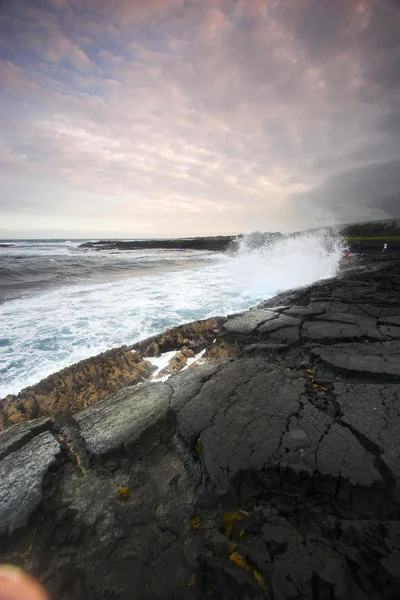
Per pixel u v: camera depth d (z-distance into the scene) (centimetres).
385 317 707
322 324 659
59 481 267
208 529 217
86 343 686
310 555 184
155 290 1339
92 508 238
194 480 261
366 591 167
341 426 302
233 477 245
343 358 473
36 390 439
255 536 203
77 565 197
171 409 351
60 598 180
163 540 210
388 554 180
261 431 299
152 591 179
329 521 211
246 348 561
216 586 179
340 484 238
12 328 790
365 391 370
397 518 219
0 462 281
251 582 176
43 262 2922
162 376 499
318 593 167
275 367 452
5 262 2891
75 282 1606
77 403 409
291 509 230
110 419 339
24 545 213
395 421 306
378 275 1309
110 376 484
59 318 882
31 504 233
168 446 306
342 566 177
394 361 458
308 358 505
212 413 334
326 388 389
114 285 1493
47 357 612
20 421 378
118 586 183
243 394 374
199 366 464
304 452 266
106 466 282
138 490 254
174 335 645
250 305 1047
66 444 313
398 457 255
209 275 1836
